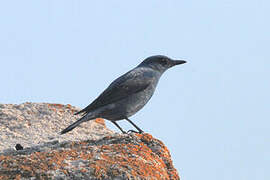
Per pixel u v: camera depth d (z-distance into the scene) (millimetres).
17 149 12398
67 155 9930
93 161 9570
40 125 15305
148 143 11484
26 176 9000
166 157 11172
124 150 10422
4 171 9180
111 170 9281
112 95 13664
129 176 9203
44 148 11430
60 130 15117
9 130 14812
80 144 11352
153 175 9734
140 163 9922
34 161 9484
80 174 9078
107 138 11422
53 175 9000
